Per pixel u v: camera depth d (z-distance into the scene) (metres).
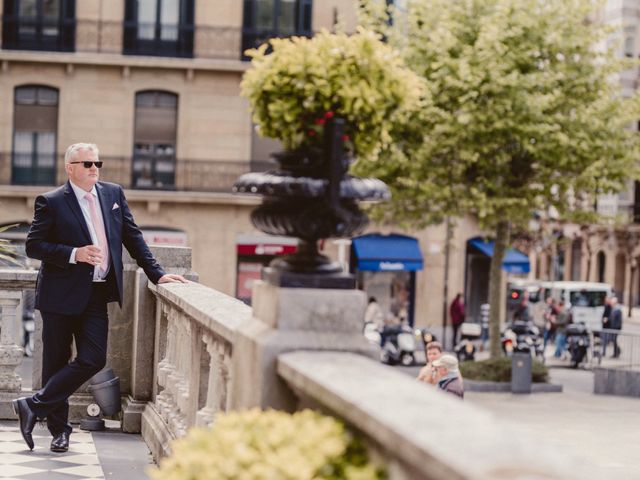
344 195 4.61
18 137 39.16
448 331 41.84
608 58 32.25
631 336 31.00
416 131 31.47
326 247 40.47
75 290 7.71
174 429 7.40
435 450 2.86
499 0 31.47
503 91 30.52
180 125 39.69
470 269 44.00
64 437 8.07
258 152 40.22
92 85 39.38
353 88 4.59
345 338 4.64
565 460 2.74
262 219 4.78
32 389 9.77
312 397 4.25
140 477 7.31
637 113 31.94
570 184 31.58
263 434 3.86
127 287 9.73
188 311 6.85
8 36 39.00
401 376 3.98
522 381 29.72
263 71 4.71
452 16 31.97
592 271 72.12
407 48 31.47
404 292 41.59
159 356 9.07
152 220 39.44
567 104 32.16
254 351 4.71
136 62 39.16
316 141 4.71
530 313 48.12
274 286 4.73
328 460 3.66
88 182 7.82
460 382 14.26
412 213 32.66
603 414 25.81
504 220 31.98
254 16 40.06
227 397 5.61
